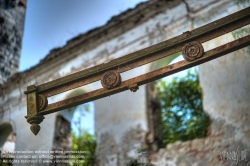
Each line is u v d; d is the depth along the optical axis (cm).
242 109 706
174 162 760
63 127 1080
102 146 917
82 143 1304
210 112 754
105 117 945
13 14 1327
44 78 1135
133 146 857
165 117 1452
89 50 1062
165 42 409
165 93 1511
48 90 433
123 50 988
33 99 430
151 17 955
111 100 955
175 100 1481
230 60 760
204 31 400
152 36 938
